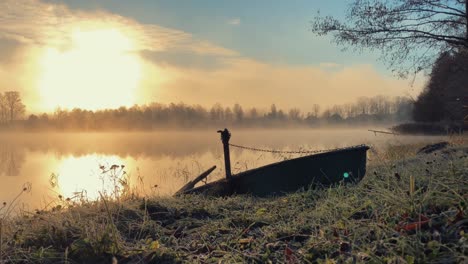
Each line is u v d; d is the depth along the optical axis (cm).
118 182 1035
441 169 513
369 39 1437
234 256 393
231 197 717
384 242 348
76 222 488
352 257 339
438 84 1859
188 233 491
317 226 441
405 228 362
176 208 587
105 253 412
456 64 1543
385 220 393
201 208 586
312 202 559
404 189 462
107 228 450
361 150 762
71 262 399
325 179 749
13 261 402
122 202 594
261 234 454
